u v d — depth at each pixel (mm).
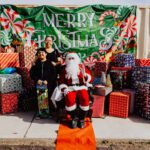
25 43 7004
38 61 5395
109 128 4734
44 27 6988
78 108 4898
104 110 5820
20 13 6926
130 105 5535
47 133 4477
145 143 4168
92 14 7016
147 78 5555
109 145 4078
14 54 6594
